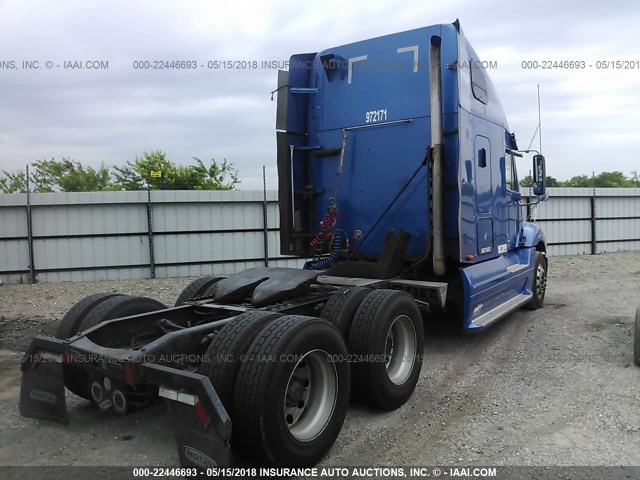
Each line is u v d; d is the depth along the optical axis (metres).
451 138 5.92
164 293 10.97
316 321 3.59
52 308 9.43
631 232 20.02
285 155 6.75
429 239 5.96
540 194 8.73
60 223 13.37
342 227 6.74
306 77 6.92
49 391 3.88
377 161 6.41
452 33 5.95
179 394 3.07
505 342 6.82
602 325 7.68
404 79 6.19
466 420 4.34
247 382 3.20
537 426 4.18
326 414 3.66
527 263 8.22
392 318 4.47
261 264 14.59
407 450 3.80
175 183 24.05
